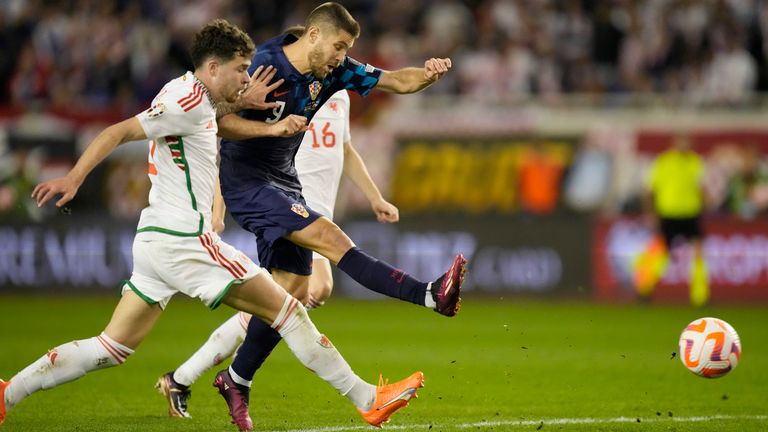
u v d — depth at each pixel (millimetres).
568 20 72812
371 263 20328
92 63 74625
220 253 19328
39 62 75000
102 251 62125
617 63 71875
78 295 62188
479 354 36781
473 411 24406
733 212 60906
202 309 56500
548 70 71312
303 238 20828
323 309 55938
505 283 60750
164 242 19062
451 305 19609
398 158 63750
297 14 76875
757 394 27359
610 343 40094
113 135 18109
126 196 63312
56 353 19109
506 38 72625
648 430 21641
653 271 58469
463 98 67188
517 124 64375
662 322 48500
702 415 23797
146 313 19438
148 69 74000
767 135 60875
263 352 21641
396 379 30594
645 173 61969
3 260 62875
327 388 28344
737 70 70000
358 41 74812
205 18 76625
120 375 30859
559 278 60188
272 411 24328
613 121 64000
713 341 22359
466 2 76312
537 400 26312
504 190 62500
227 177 21812
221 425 22234
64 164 64688
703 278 56750
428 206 63281
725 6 71500
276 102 21203
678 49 70688
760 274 58750
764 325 46875
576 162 62156
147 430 21422
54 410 24281
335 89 22375
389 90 22672
